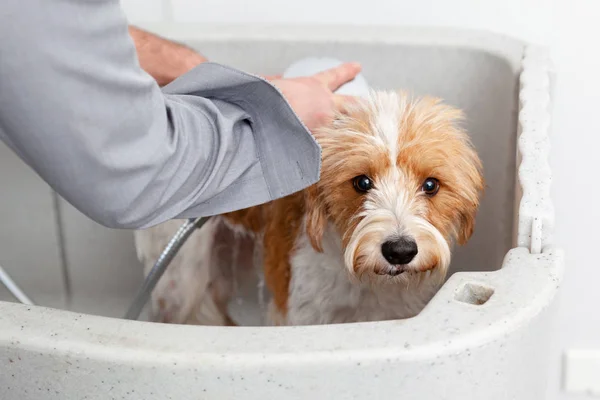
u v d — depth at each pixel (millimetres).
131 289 1441
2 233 1442
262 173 747
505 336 626
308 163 724
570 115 1476
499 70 1224
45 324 644
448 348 605
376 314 1161
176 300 1388
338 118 1101
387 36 1289
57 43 533
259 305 1380
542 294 675
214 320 1410
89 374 623
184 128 660
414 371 604
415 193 1066
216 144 692
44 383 642
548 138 939
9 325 643
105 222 634
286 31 1317
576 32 1419
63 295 1462
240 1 1439
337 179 1078
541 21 1417
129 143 597
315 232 1099
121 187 602
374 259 1034
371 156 1055
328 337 616
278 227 1213
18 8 514
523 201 795
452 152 1077
